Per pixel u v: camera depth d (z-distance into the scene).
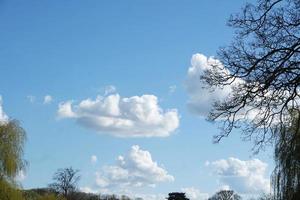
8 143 54.16
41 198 77.00
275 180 33.25
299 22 17.66
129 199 147.50
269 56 17.92
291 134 28.19
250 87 18.56
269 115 19.09
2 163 53.84
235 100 19.09
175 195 134.38
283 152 31.38
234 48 20.56
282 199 33.00
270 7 17.86
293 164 31.94
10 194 53.09
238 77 18.75
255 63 18.14
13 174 53.78
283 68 17.72
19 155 54.72
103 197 145.38
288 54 17.59
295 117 23.20
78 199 116.06
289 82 17.84
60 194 104.94
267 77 17.97
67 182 109.00
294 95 18.09
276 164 32.88
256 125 19.41
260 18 18.03
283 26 17.80
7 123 55.16
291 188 32.69
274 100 18.52
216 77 19.11
